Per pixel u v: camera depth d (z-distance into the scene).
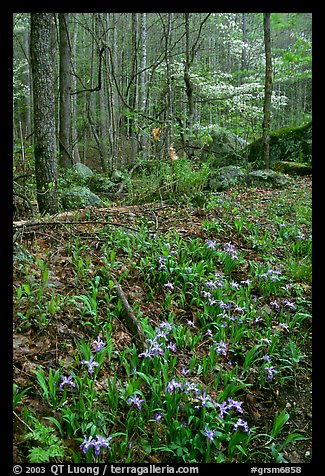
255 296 5.60
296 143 14.70
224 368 4.51
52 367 3.81
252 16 25.08
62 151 13.16
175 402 3.69
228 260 6.16
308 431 3.99
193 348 4.59
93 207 7.71
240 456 3.60
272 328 5.20
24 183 8.61
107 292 4.95
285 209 8.98
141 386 3.96
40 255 5.36
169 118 12.54
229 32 19.73
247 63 20.31
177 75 13.70
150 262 5.71
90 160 26.27
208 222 7.29
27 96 22.84
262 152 12.55
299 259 6.91
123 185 10.18
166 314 5.05
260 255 6.79
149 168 11.20
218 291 5.38
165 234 6.73
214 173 10.73
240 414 4.08
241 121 14.48
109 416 3.55
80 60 28.16
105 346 4.13
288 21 17.08
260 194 10.20
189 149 12.91
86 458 3.18
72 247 5.75
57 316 4.30
